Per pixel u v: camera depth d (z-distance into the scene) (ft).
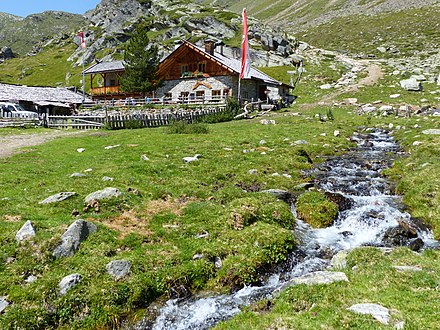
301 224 48.83
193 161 70.33
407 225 45.34
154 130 116.67
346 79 245.04
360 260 36.45
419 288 29.30
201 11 467.93
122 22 501.15
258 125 122.52
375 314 25.29
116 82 255.29
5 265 34.17
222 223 44.98
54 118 139.74
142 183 57.52
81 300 30.81
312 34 469.16
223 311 31.71
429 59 276.82
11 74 455.22
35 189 52.85
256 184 60.85
